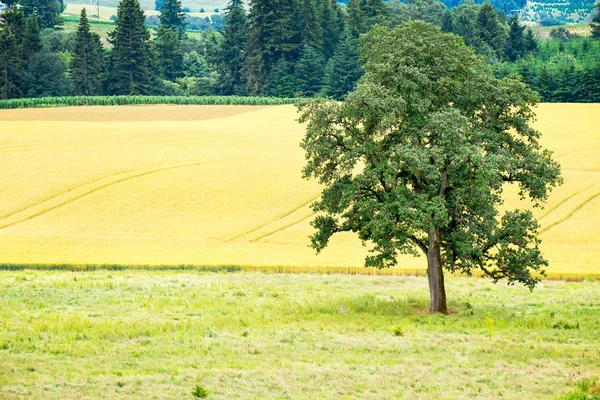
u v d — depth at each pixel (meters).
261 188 84.94
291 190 84.44
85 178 87.31
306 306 42.97
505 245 42.06
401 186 42.09
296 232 71.12
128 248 65.06
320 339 34.22
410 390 25.61
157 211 77.38
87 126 126.69
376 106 41.38
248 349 31.81
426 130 42.31
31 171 90.06
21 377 26.62
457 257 43.22
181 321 38.22
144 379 26.61
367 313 41.25
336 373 27.69
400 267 58.31
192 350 31.64
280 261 59.97
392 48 44.56
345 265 58.28
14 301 44.16
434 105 44.31
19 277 51.56
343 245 67.81
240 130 127.06
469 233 41.72
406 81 42.56
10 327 36.19
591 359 30.27
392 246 41.59
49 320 37.50
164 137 116.69
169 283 51.38
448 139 40.94
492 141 43.25
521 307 45.16
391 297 47.84
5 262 57.22
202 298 46.03
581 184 84.44
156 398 24.33
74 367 28.41
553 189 82.75
